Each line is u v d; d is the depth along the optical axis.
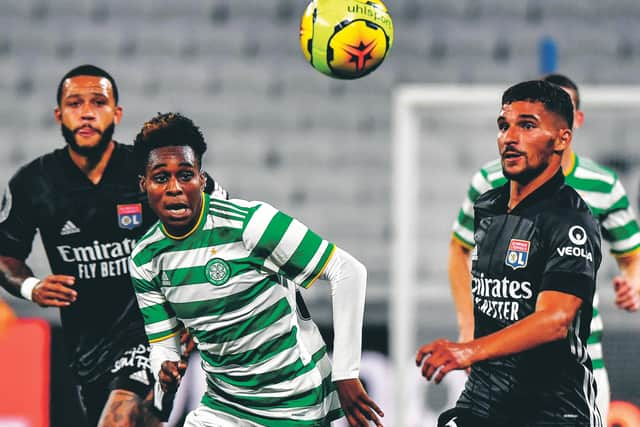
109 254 16.84
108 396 17.14
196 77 35.66
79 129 16.28
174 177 12.99
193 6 36.84
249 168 34.16
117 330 17.11
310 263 13.36
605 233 18.45
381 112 35.12
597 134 25.48
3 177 33.72
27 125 34.69
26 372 24.62
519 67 35.72
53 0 36.75
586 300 12.59
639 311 23.70
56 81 35.56
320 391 14.12
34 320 24.83
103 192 16.69
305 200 33.59
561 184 13.20
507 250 13.17
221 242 13.33
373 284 31.38
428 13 36.38
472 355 12.08
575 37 35.97
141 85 35.44
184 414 24.47
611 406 23.20
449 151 29.03
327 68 15.18
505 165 13.03
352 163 34.28
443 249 28.95
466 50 35.91
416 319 25.34
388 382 26.02
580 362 13.20
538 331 12.24
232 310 13.52
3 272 17.06
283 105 35.22
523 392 13.25
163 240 13.47
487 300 13.48
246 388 14.00
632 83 35.41
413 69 35.56
